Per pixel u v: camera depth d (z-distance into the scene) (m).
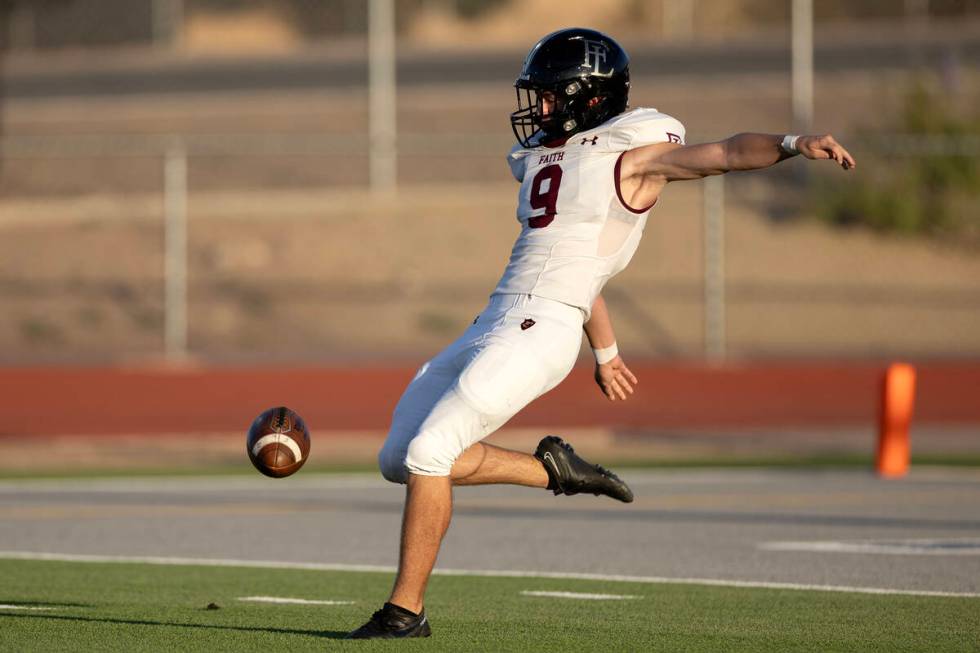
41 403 66.75
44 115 128.25
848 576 33.19
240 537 40.50
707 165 21.48
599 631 24.36
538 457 23.61
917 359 80.06
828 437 69.25
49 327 86.75
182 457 63.53
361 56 154.62
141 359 78.69
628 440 68.75
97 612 26.34
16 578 32.69
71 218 99.31
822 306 90.19
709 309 74.31
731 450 65.94
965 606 28.45
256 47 163.25
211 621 25.08
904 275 93.38
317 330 88.06
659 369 70.44
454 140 98.75
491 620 25.81
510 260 22.94
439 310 90.56
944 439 68.31
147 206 102.00
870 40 148.50
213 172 109.44
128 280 92.44
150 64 154.25
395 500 49.38
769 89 128.62
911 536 40.34
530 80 22.77
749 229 97.94
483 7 168.62
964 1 161.25
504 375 21.67
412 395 22.75
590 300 22.34
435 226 99.12
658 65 141.00
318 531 41.75
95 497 50.00
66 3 145.62
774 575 33.41
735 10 170.88
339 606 27.94
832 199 98.75
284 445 22.36
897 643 23.56
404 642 22.25
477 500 48.91
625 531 41.47
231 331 87.75
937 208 97.50
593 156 22.38
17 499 49.41
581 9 168.25
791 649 22.69
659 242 96.25
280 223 99.12
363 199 101.81
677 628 25.16
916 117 97.25
